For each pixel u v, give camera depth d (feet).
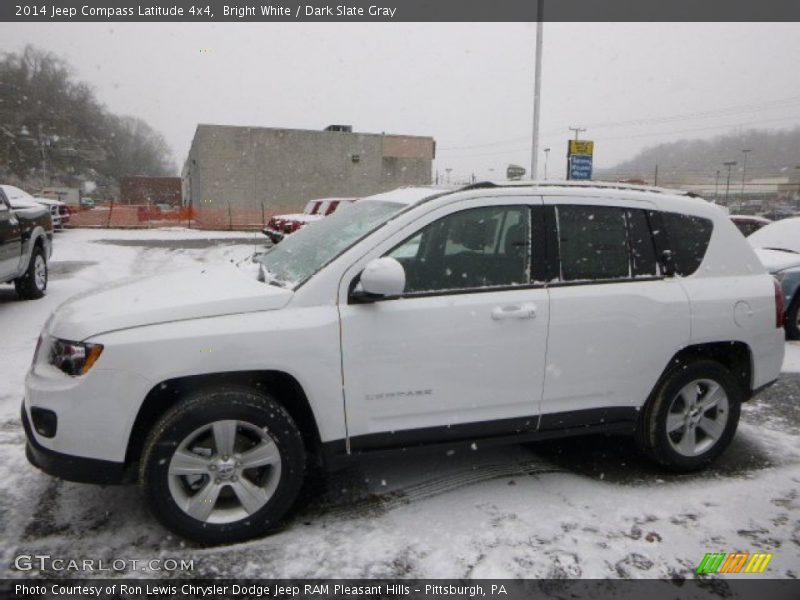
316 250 11.64
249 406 9.73
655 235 12.43
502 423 11.29
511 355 11.04
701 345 12.66
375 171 122.62
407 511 11.09
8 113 240.53
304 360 9.93
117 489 11.66
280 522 10.68
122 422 9.42
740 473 12.97
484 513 11.04
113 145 285.43
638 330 11.87
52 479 11.95
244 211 113.91
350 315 10.22
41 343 10.47
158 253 56.85
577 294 11.49
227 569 9.36
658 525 10.78
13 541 9.97
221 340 9.60
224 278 11.59
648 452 12.62
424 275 10.86
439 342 10.59
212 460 9.78
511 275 11.34
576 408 11.76
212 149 113.29
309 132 117.80
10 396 16.34
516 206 11.50
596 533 10.46
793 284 24.36
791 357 22.08
